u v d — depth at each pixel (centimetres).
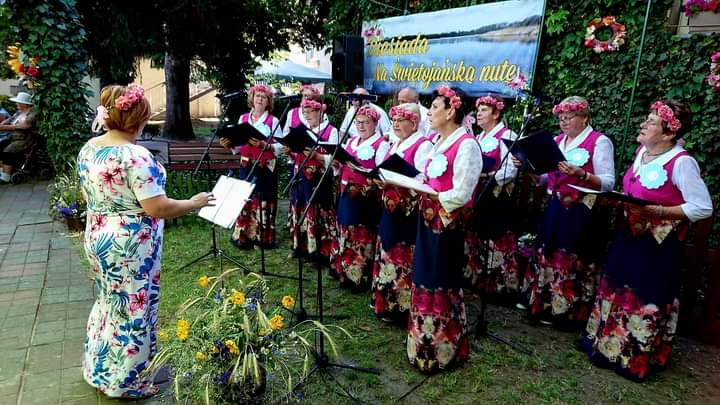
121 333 226
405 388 252
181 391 233
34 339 289
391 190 296
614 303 268
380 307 314
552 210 314
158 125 1345
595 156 289
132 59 770
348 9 664
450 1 521
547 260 318
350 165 271
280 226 550
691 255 308
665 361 273
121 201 212
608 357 273
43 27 548
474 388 252
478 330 307
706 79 339
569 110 294
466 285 380
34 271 397
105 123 212
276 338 231
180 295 354
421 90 554
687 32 365
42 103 573
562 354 290
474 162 230
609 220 326
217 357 213
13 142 722
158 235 229
